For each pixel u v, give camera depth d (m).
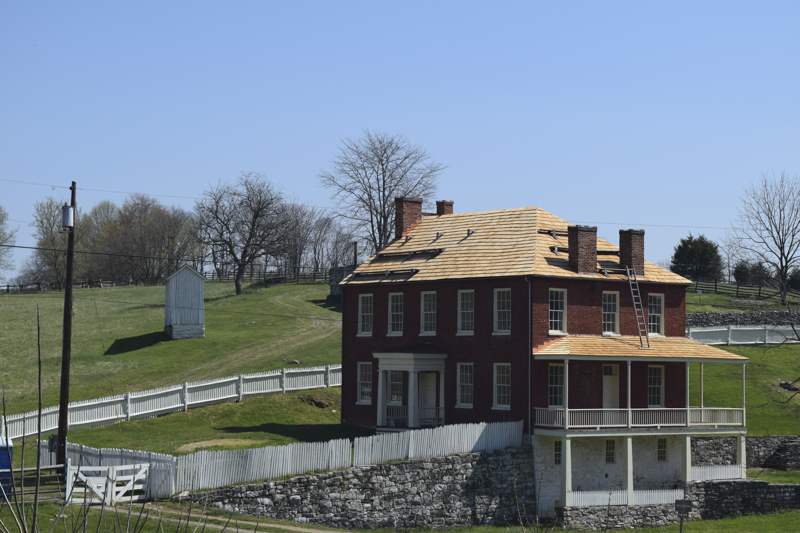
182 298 67.81
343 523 31.27
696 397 49.69
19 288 109.62
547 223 44.62
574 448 38.69
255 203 96.62
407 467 33.53
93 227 133.12
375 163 83.25
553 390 39.25
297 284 103.50
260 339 67.88
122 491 26.16
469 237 46.06
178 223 128.12
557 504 37.53
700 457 42.53
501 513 36.41
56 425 40.84
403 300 45.31
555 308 40.09
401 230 51.50
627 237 42.78
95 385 53.91
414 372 41.78
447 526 34.50
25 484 25.89
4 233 115.06
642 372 41.50
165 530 23.11
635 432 38.19
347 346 47.91
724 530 35.69
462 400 42.12
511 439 37.88
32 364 59.78
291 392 51.69
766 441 44.50
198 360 60.53
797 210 59.97
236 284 96.31
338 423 48.56
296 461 30.67
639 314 42.78
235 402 48.97
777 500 39.75
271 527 27.41
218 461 28.53
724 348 58.28
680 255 99.38
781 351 58.28
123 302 91.81
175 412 46.38
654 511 37.31
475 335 41.47
